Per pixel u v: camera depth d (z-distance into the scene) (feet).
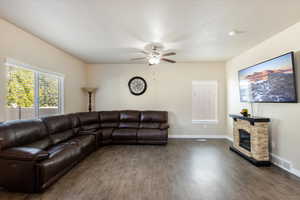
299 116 8.61
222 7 7.26
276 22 8.64
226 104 17.58
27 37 9.99
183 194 7.10
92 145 12.57
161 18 8.25
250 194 7.09
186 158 11.54
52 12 7.73
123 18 8.26
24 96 10.11
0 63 8.35
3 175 7.00
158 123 16.51
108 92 18.40
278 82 9.58
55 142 10.39
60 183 7.98
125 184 7.94
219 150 13.39
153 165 10.29
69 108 14.94
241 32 9.89
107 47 12.69
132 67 18.28
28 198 6.71
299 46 8.58
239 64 14.74
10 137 7.49
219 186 7.75
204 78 17.80
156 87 18.11
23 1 6.84
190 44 11.93
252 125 10.64
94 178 8.53
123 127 16.38
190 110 17.90
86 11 7.63
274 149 10.34
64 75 14.05
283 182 8.10
